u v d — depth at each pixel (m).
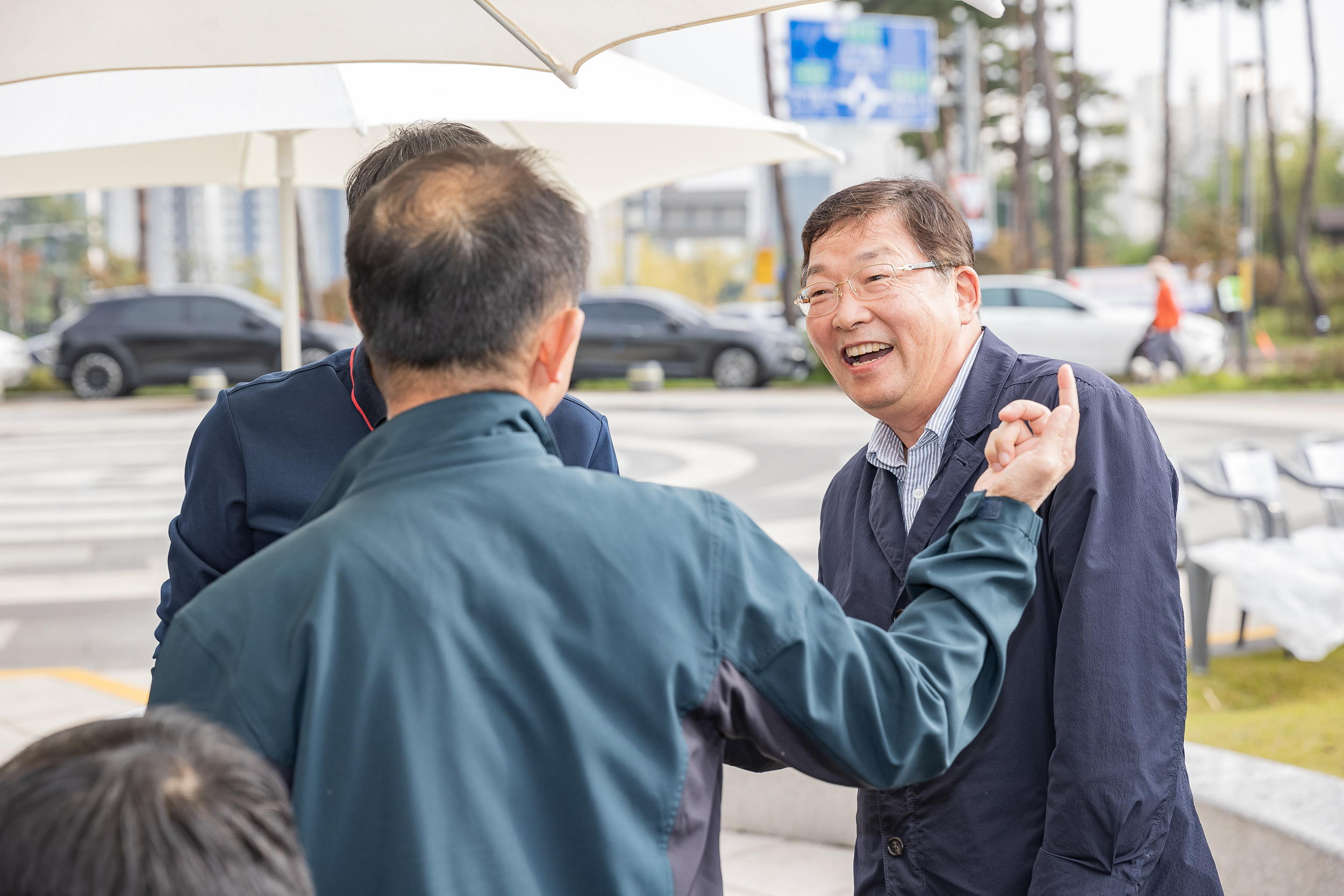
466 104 2.42
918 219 1.68
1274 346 29.22
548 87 2.52
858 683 1.12
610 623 1.05
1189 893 1.54
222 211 103.25
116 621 6.31
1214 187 54.22
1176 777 1.48
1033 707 1.55
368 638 1.00
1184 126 71.19
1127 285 21.38
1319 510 8.54
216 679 1.02
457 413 1.10
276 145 3.27
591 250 1.20
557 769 1.02
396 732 0.98
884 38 22.16
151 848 0.72
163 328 17.92
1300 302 35.12
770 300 55.53
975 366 1.69
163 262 83.31
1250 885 2.61
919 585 1.28
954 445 1.65
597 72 2.64
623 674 1.04
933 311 1.67
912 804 1.62
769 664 1.09
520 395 1.15
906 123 22.41
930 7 28.73
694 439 12.89
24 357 20.08
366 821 0.97
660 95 2.65
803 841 3.61
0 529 8.70
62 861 0.71
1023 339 17.02
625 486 1.12
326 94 2.42
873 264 1.67
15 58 1.74
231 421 1.60
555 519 1.07
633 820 1.03
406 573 1.02
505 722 1.02
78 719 4.54
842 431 13.43
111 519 9.05
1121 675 1.44
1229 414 14.40
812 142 2.85
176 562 1.60
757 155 3.02
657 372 18.41
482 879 0.98
